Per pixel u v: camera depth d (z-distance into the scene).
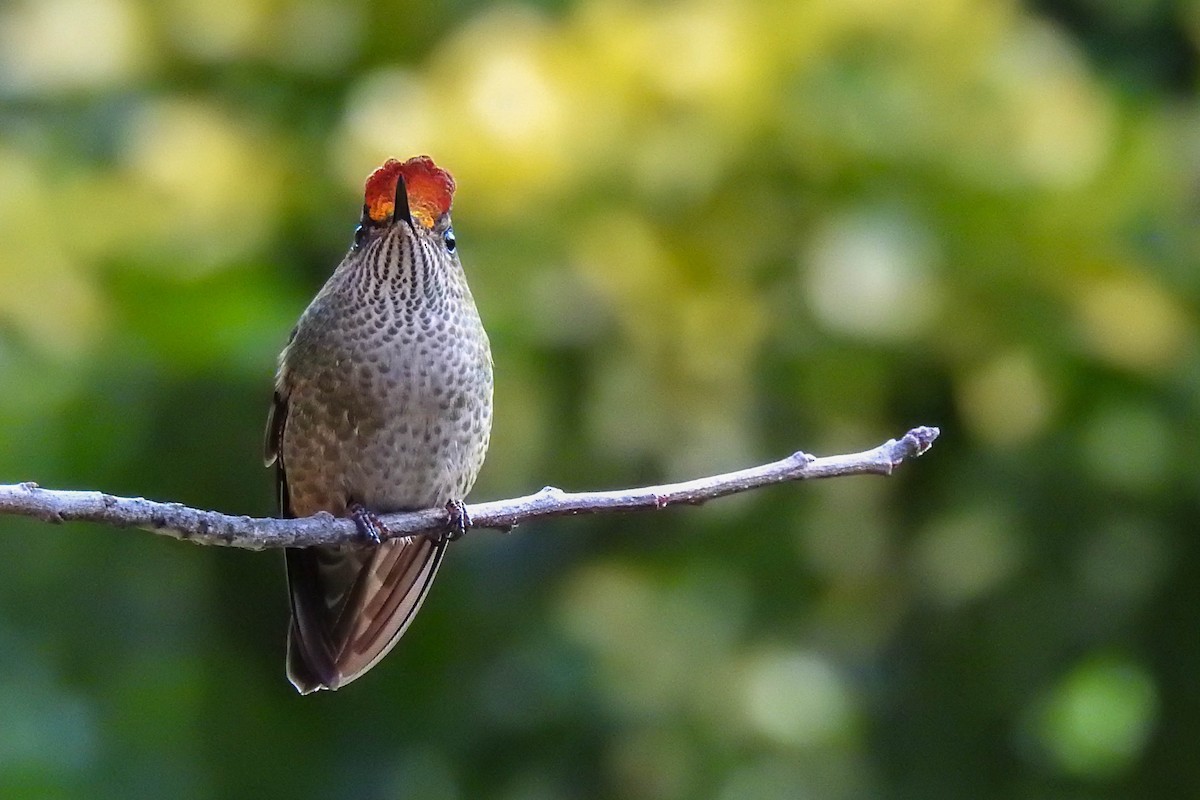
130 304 13.50
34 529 14.43
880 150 12.30
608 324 12.60
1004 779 13.87
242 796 14.71
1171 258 12.89
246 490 13.88
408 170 8.98
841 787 13.82
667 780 13.82
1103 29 15.34
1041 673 13.35
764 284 12.39
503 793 14.23
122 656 14.49
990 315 12.35
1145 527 13.01
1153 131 13.70
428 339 8.82
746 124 12.30
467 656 14.48
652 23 12.70
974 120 12.61
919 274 12.07
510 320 12.60
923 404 13.02
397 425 8.86
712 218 12.39
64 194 13.68
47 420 13.66
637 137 12.39
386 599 9.27
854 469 8.00
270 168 14.03
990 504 13.14
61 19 14.73
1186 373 12.59
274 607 15.10
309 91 14.84
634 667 13.73
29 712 13.90
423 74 13.95
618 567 14.19
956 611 13.52
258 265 13.80
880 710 13.94
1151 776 14.05
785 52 12.48
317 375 8.90
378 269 8.82
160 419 13.78
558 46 12.80
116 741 14.17
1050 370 12.49
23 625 14.29
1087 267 12.42
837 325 12.09
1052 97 12.82
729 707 13.71
